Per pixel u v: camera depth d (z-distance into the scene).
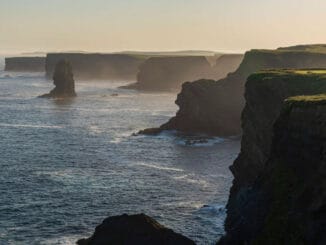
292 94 72.12
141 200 74.06
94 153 107.00
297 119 53.91
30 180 83.81
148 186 81.38
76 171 90.81
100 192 77.56
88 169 92.50
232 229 58.03
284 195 52.25
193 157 104.25
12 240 58.62
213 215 68.25
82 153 106.75
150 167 94.75
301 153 52.81
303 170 52.00
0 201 72.19
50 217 66.19
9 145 114.31
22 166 93.75
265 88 74.56
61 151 108.44
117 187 80.56
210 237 61.00
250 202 57.28
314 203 47.44
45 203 71.81
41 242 58.22
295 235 48.09
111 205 71.56
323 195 46.75
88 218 66.12
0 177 85.25
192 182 84.06
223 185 82.38
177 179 86.00
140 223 54.78
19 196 74.81
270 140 69.88
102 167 94.25
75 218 66.06
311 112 52.44
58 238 59.50
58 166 94.38
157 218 66.75
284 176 53.75
